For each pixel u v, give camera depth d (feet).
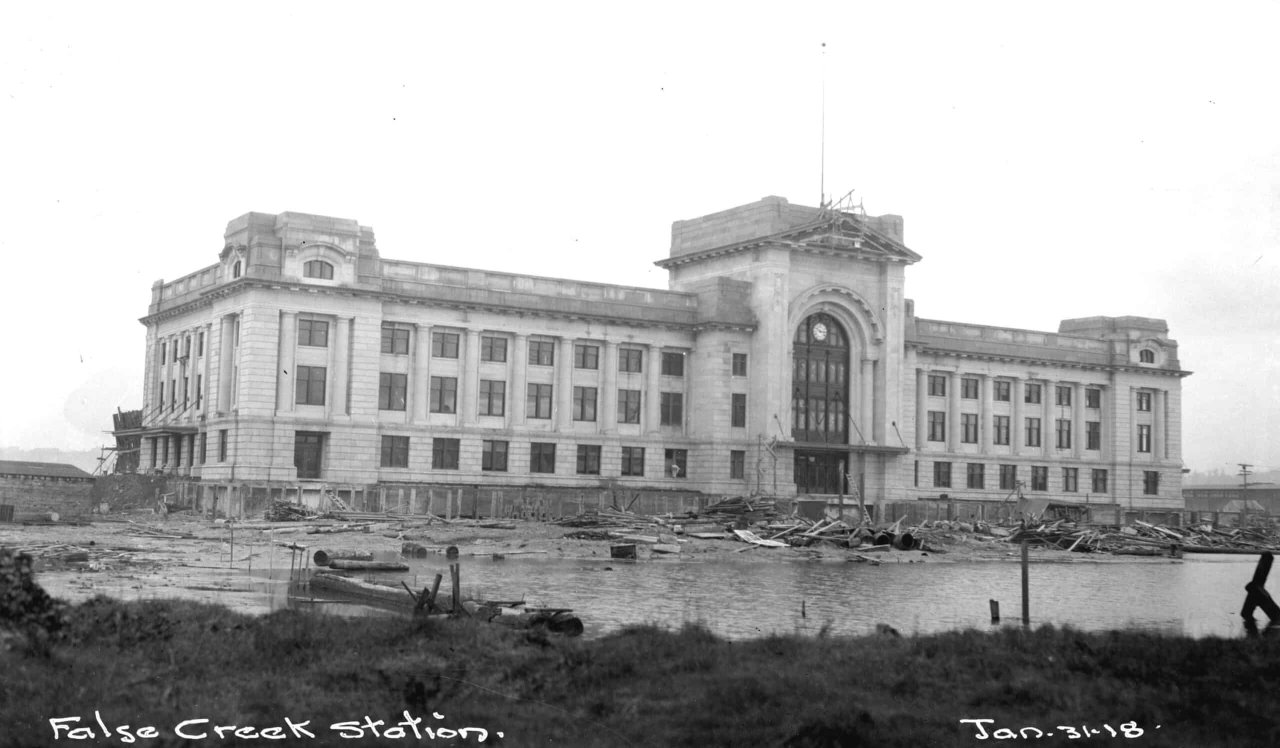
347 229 286.46
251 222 283.79
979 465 386.73
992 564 217.77
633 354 332.60
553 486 303.89
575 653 81.76
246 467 271.08
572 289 322.75
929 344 375.04
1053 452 402.31
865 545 236.84
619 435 326.03
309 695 69.05
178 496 279.28
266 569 150.82
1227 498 552.00
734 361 332.19
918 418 375.04
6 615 75.31
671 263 360.48
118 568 142.41
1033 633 94.68
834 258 342.03
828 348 345.51
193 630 80.84
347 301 284.82
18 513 254.68
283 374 277.44
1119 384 414.82
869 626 117.80
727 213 346.13
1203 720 71.41
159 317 327.88
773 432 327.06
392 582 136.26
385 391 295.48
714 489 326.03
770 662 80.89
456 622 90.17
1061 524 287.89
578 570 169.58
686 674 77.66
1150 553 268.00
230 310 284.61
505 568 168.14
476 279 309.63
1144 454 421.18
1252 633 114.62
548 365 318.86
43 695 64.69
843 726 65.36
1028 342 399.85
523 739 63.46
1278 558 281.74
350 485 271.08
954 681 78.13
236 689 69.05
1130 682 79.61
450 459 302.25
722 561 199.52
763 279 331.77
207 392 294.25
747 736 64.75
